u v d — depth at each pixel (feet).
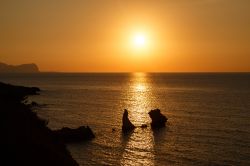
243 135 211.41
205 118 287.89
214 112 328.08
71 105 391.65
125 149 178.50
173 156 163.32
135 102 435.94
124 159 159.53
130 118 297.53
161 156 164.04
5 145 65.67
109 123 264.11
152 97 510.17
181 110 346.54
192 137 207.92
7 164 60.49
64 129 201.46
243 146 181.37
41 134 84.64
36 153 68.74
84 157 162.61
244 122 263.29
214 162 151.84
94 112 331.16
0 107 86.28
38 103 403.75
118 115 311.88
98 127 245.65
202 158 158.71
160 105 398.42
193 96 521.65
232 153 166.81
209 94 558.56
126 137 209.87
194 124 256.52
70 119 283.18
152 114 253.65
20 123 82.12
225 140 197.26
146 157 162.71
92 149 177.99
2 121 77.05
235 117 291.79
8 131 72.23
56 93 568.82
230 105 390.01
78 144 188.55
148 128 241.96
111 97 506.89
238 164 148.36
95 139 202.49
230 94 553.64
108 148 180.65
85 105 394.11
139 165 150.00
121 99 475.31
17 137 71.15
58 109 350.64
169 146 184.55
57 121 271.90
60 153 78.95
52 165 68.95
